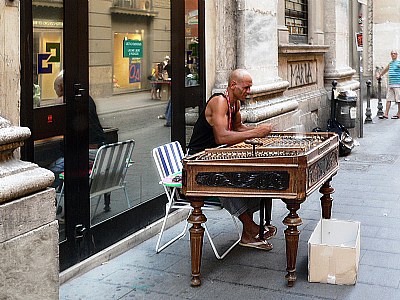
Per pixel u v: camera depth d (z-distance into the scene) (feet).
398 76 55.06
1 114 11.93
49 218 12.05
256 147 16.56
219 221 22.48
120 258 18.40
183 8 22.86
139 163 20.49
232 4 26.50
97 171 18.11
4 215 10.92
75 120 16.72
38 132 15.37
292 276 16.19
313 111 37.24
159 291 15.94
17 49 12.28
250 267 17.67
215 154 16.33
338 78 40.22
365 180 29.89
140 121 20.53
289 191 15.31
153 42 21.25
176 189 19.13
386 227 21.71
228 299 15.44
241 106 26.18
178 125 22.85
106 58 18.62
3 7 11.84
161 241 20.01
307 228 21.65
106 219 18.47
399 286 16.22
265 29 28.32
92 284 16.37
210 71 25.26
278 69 32.14
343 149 36.63
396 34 75.82
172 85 22.41
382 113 56.59
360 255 18.69
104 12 18.43
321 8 39.58
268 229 19.83
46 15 15.69
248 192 15.47
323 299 15.38
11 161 11.84
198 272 16.29
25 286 11.46
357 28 65.21
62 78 16.31
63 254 16.44
